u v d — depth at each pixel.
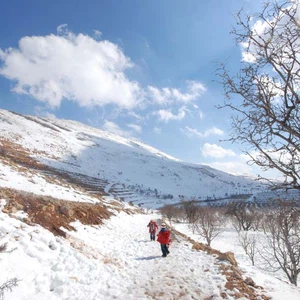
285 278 17.16
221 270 9.87
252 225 42.47
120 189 128.12
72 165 147.38
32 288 6.72
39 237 9.47
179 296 7.44
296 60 2.76
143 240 17.28
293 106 2.82
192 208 49.94
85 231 13.65
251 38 2.88
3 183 15.49
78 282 7.86
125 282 8.55
